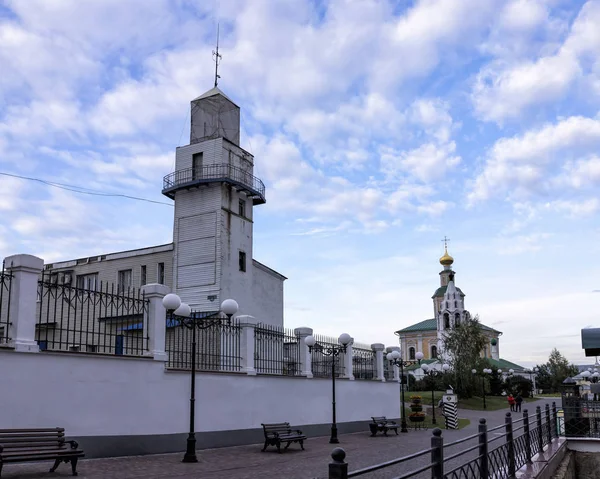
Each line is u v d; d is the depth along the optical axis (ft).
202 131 128.16
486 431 29.71
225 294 117.91
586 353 65.10
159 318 50.72
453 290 297.94
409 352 339.36
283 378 66.08
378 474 38.93
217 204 120.78
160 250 124.47
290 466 43.19
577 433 58.13
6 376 38.40
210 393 54.90
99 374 44.50
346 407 79.20
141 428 47.21
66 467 38.27
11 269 40.63
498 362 330.34
